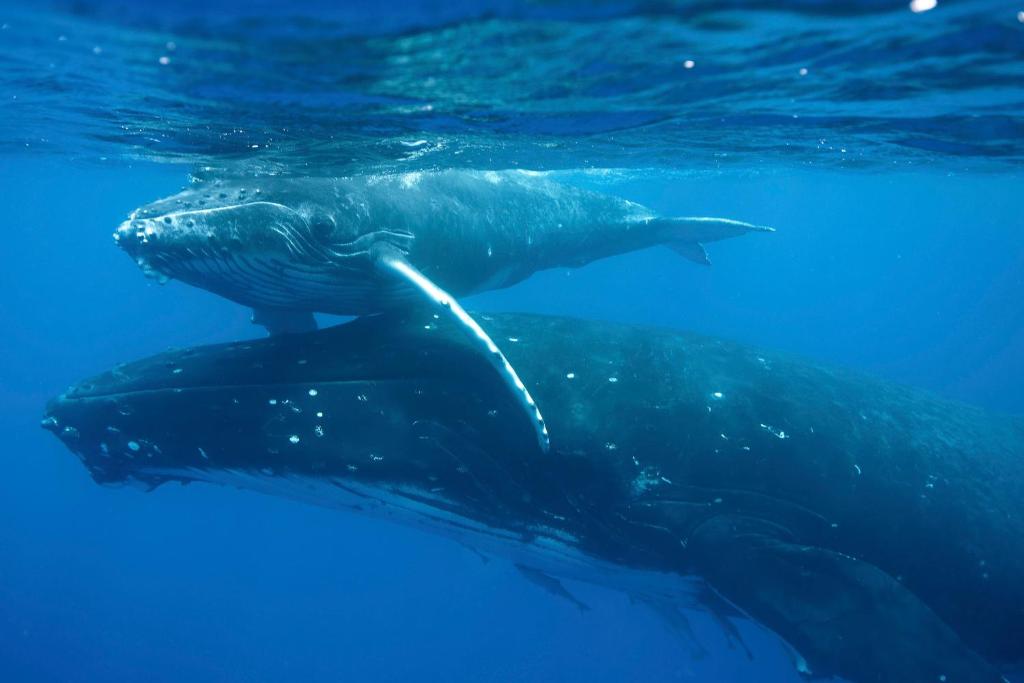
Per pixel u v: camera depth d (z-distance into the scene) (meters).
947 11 6.84
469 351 8.48
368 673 26.55
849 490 8.13
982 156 17.09
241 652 28.86
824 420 8.56
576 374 8.42
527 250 12.16
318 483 8.32
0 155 24.12
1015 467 9.05
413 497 8.34
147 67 8.68
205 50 7.78
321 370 8.30
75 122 13.34
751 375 8.94
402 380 8.22
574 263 14.00
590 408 8.16
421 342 8.62
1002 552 8.22
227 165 13.65
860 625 6.96
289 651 28.53
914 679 6.59
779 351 9.95
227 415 8.00
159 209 7.89
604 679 24.59
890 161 18.73
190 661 28.59
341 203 8.82
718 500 7.95
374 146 12.18
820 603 7.15
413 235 9.66
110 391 8.25
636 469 8.04
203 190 8.69
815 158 17.91
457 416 8.06
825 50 8.05
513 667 25.75
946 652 6.77
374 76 8.64
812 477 8.12
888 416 9.02
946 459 8.73
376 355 8.45
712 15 6.81
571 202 13.02
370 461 8.00
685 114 11.38
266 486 8.68
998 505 8.51
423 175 10.83
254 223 7.97
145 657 29.03
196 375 8.30
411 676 26.02
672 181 28.17
